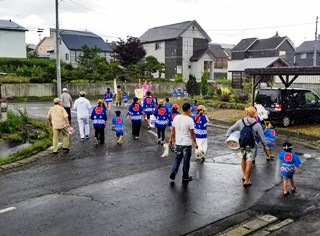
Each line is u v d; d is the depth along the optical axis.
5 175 8.40
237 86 39.88
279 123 15.91
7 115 14.55
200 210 6.35
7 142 11.91
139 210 6.29
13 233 5.30
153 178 8.27
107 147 11.70
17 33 41.56
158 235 5.33
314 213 6.30
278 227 5.74
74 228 5.50
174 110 12.12
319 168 9.31
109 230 5.46
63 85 31.86
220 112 20.75
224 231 5.55
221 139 13.44
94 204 6.55
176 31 52.34
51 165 9.34
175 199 6.88
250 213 6.28
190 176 8.36
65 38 51.91
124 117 19.33
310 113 16.80
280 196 7.13
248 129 7.66
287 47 54.84
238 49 57.59
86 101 12.94
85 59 43.25
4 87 28.72
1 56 40.81
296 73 16.09
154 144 12.33
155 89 38.72
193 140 7.96
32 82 31.02
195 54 52.66
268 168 9.29
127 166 9.31
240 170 9.07
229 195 7.16
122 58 44.84
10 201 6.64
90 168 9.06
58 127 10.61
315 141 13.05
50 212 6.13
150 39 55.16
